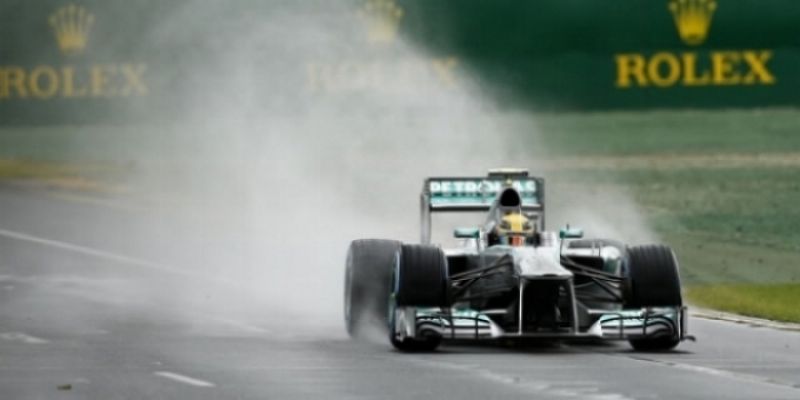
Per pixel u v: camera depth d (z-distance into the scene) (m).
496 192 60.75
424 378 47.41
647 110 138.62
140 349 55.97
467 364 50.91
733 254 98.50
